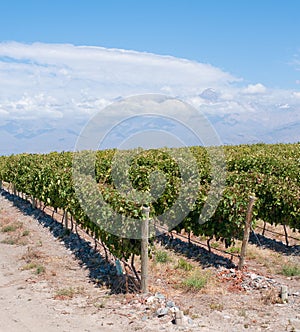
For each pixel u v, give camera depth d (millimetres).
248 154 21344
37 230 15805
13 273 10789
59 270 10883
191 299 8602
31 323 7594
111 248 10211
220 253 11859
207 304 8289
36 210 19203
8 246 13641
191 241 13227
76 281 10000
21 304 8570
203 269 10625
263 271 10445
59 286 9617
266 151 23094
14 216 18953
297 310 7883
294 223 12609
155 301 8266
